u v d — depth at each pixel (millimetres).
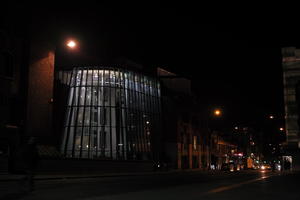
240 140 125062
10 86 41875
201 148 86875
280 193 15000
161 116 71938
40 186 19750
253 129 143375
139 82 67688
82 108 59750
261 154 149625
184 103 80125
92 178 31891
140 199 12625
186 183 22422
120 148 59375
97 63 64312
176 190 16594
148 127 67125
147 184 21625
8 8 41812
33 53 45344
